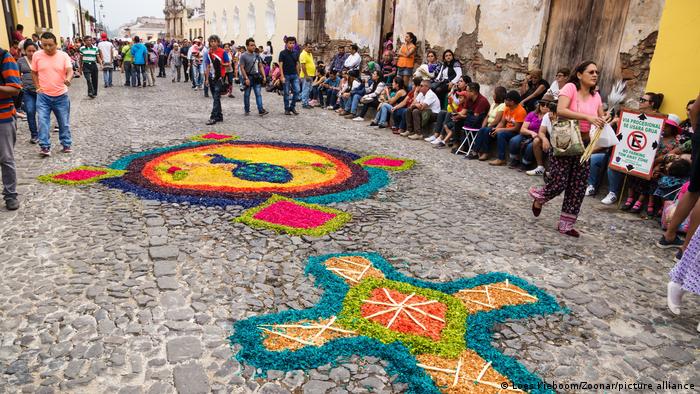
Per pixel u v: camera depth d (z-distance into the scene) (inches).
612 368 124.6
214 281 157.0
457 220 226.1
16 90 202.8
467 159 359.9
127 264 166.6
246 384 111.1
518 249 196.2
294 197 246.8
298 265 170.9
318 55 788.0
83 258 169.5
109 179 261.1
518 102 339.6
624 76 326.6
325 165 316.5
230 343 125.5
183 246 181.9
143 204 225.8
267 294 150.7
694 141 174.9
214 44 434.6
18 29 577.3
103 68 722.8
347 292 151.2
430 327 134.9
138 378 112.0
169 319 135.2
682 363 128.8
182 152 332.5
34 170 273.9
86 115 462.3
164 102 585.0
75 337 125.7
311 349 122.6
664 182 231.5
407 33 525.3
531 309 148.4
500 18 427.2
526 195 275.6
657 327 145.2
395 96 467.2
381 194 260.8
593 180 283.0
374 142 406.6
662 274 181.5
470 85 366.0
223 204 229.9
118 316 135.5
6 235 186.5
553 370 122.3
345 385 111.8
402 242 196.7
